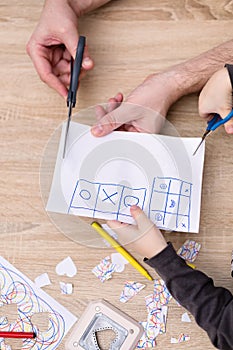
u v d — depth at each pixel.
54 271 1.16
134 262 1.16
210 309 1.09
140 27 1.32
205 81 1.24
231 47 1.25
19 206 1.20
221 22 1.32
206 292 1.10
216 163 1.21
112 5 1.33
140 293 1.15
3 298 1.15
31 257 1.17
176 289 1.10
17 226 1.19
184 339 1.12
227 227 1.18
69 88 1.21
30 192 1.21
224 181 1.20
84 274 1.16
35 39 1.26
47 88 1.28
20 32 1.32
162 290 1.15
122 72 1.29
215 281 1.16
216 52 1.25
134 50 1.30
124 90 1.27
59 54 1.30
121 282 1.16
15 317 1.15
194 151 1.20
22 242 1.18
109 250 1.17
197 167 1.19
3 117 1.26
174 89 1.23
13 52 1.30
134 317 1.14
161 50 1.30
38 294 1.15
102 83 1.28
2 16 1.33
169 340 1.12
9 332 1.13
